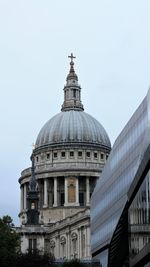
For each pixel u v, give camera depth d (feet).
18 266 467.93
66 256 639.35
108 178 412.57
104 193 432.66
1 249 457.68
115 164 379.96
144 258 282.97
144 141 273.33
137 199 299.99
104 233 433.89
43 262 490.49
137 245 299.99
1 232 467.93
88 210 610.24
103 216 437.99
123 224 375.25
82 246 613.52
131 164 320.91
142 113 290.15
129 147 328.70
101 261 462.19
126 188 336.90
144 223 276.82
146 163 263.70
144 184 276.21
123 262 422.82
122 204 350.84
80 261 517.14
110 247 414.82
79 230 622.95
